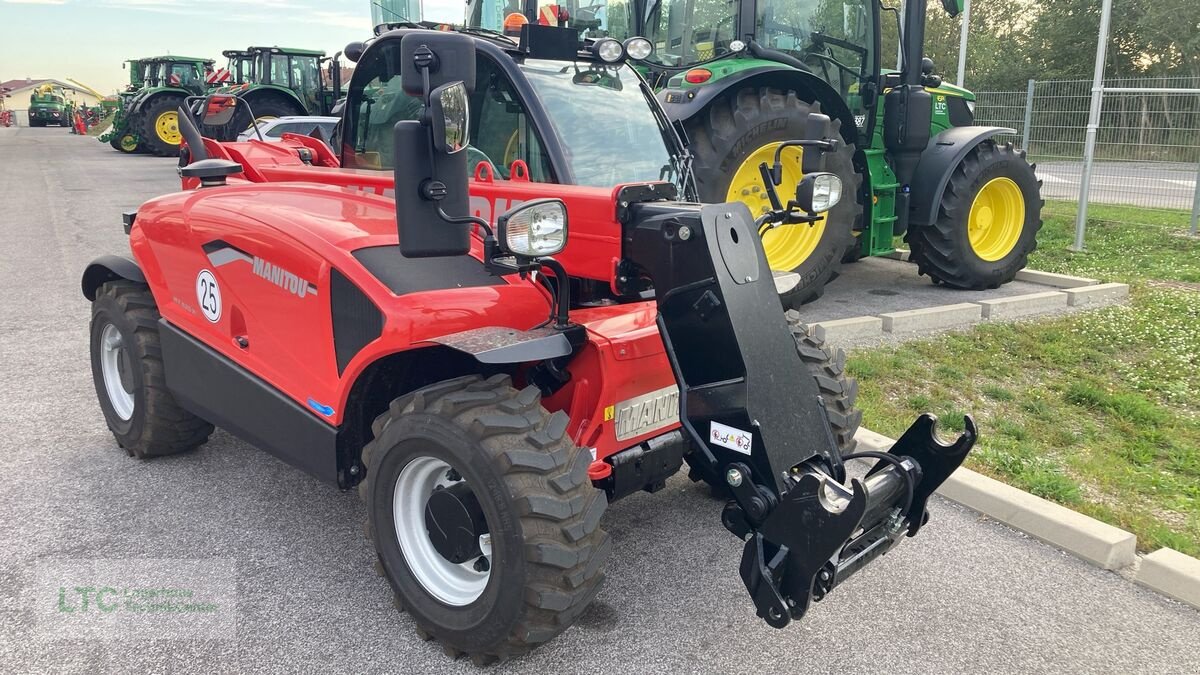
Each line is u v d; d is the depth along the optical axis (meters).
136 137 24.22
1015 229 7.79
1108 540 3.26
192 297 3.58
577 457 2.51
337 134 4.63
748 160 6.17
